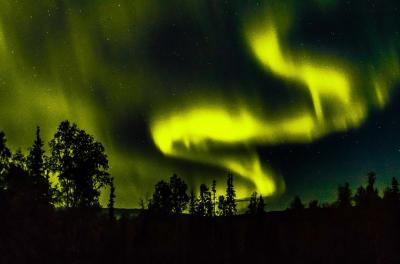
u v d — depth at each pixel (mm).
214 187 68188
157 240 55094
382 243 61156
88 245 37656
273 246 61281
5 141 35062
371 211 63312
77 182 39906
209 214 65938
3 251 29328
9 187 31984
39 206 32781
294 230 64188
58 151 40219
